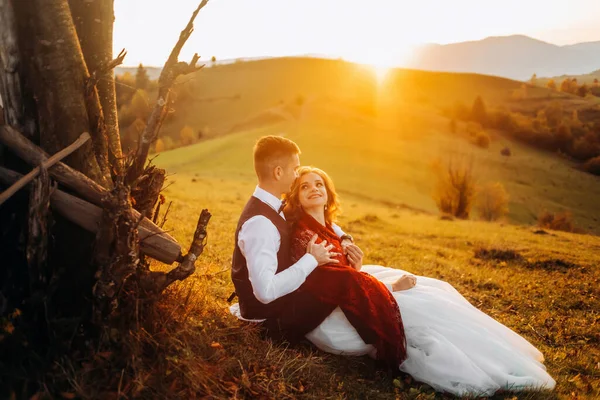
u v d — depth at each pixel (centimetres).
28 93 302
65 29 298
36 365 276
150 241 319
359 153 8838
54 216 299
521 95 17450
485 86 18538
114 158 345
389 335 376
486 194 5888
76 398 265
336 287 385
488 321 420
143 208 331
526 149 12000
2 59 295
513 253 1246
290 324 389
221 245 888
